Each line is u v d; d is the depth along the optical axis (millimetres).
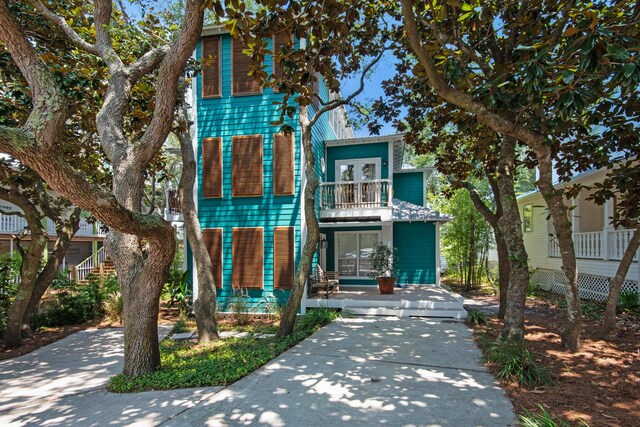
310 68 4883
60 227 9430
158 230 4441
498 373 4609
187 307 10680
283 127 5293
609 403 3686
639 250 9008
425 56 4059
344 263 13430
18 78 6520
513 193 5953
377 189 11375
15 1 5957
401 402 3832
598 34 3133
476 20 4656
